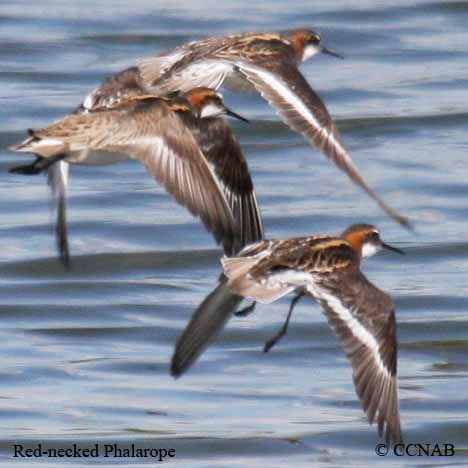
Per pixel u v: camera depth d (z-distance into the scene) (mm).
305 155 24031
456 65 26844
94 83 25812
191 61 13711
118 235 21781
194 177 12086
